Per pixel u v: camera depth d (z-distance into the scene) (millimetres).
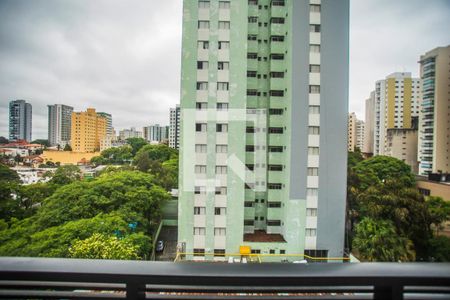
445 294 1047
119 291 1097
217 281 994
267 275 1000
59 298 1043
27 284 1032
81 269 1009
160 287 1025
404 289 1030
